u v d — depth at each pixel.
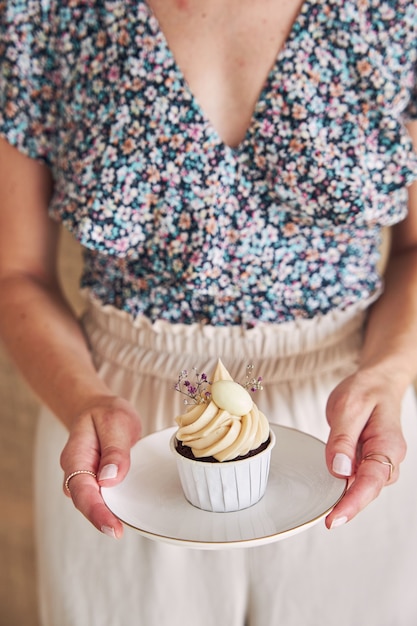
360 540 0.74
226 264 0.71
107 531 0.55
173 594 0.75
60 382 0.71
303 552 0.74
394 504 0.75
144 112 0.69
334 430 0.61
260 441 0.60
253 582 0.75
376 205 0.70
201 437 0.60
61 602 0.78
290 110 0.68
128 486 0.62
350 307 0.74
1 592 1.35
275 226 0.70
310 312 0.73
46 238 0.81
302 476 0.62
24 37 0.74
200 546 0.55
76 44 0.72
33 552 1.32
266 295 0.72
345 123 0.68
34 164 0.78
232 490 0.59
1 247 0.81
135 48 0.69
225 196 0.69
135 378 0.76
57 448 0.79
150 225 0.71
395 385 0.67
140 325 0.74
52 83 0.75
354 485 0.57
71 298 1.14
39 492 0.81
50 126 0.76
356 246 0.73
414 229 0.80
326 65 0.68
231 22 0.68
